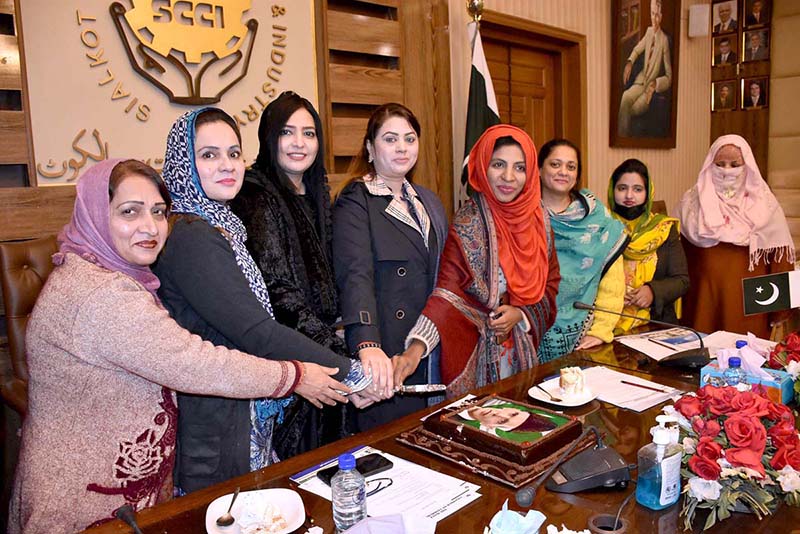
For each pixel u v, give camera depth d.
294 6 2.69
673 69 5.23
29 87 2.05
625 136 4.74
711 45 5.78
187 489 1.44
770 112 5.55
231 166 1.48
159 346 1.21
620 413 1.46
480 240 2.00
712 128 5.89
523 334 2.05
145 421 1.28
